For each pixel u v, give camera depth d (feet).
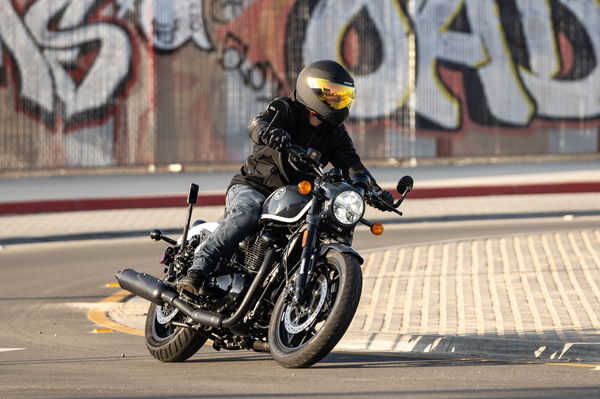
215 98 260.42
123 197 195.93
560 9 272.51
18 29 253.24
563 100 273.33
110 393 63.46
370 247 141.28
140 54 257.34
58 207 192.65
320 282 69.82
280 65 261.24
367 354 80.07
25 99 253.44
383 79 265.34
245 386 65.62
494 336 82.17
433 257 125.49
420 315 93.04
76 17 254.88
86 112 255.70
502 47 270.05
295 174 73.36
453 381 66.80
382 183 220.84
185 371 73.77
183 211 189.06
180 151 259.60
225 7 259.60
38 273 129.80
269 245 71.77
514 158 271.69
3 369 74.84
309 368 72.43
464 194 204.74
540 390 62.95
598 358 75.92
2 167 252.83
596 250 126.11
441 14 266.98
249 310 71.92
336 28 262.88
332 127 74.18
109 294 115.34
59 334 93.56
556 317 90.07
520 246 131.54
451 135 268.41
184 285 72.90
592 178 224.12
